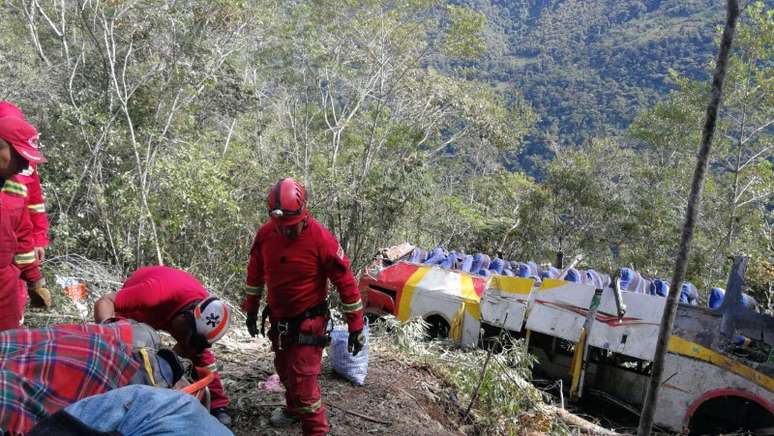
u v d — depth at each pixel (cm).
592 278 901
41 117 1325
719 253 2305
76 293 718
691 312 732
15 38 1683
